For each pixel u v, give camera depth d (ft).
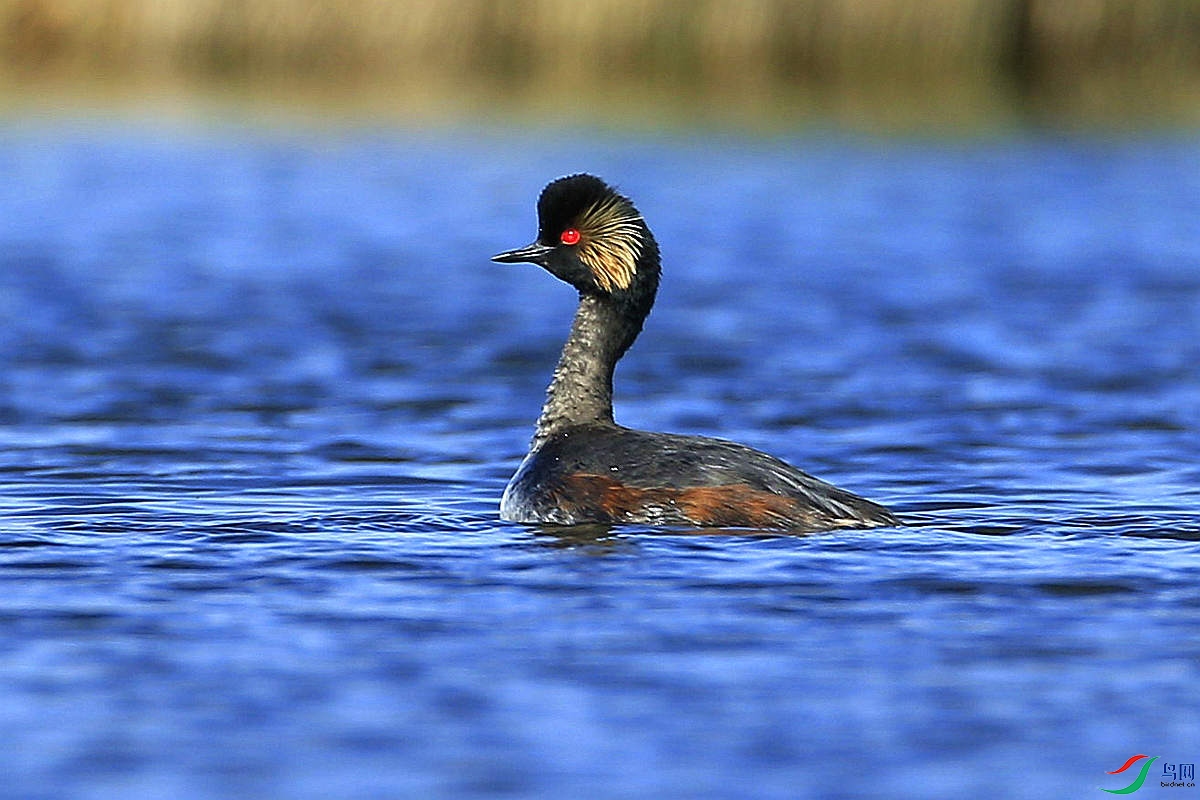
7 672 31.07
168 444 53.47
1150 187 118.83
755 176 122.31
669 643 32.50
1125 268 91.09
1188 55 165.78
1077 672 30.99
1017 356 69.10
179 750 27.61
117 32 158.71
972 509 44.32
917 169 125.90
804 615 34.24
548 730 28.32
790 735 28.14
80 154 127.03
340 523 42.60
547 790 26.13
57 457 51.39
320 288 84.64
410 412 59.06
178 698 29.76
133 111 145.28
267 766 26.99
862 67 158.51
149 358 67.92
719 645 32.37
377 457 51.90
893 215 108.47
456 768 26.89
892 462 51.21
